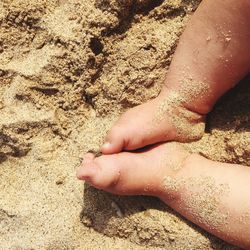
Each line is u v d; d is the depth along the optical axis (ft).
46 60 1.18
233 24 1.01
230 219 1.04
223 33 1.03
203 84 1.10
